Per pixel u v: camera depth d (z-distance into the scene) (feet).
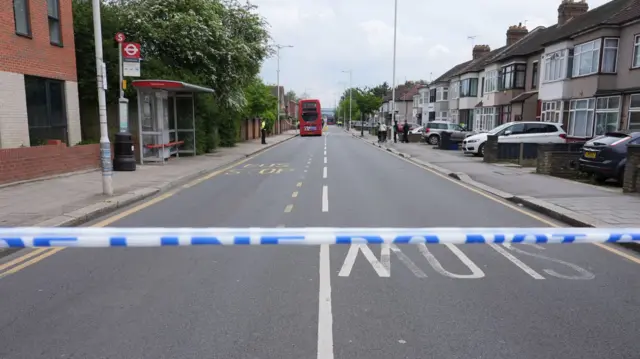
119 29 61.72
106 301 14.23
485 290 15.15
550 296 14.67
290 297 14.52
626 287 15.48
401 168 54.70
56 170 39.29
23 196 30.14
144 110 54.13
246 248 19.81
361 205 29.94
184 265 17.65
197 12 68.33
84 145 43.62
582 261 18.22
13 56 39.91
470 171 49.32
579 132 79.30
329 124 538.47
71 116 49.01
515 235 10.96
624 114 68.03
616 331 12.30
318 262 17.97
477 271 17.01
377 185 39.60
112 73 56.54
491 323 12.73
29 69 42.09
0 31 38.29
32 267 17.40
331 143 117.29
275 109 178.91
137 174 43.83
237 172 49.75
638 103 65.26
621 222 23.61
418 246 20.08
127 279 16.16
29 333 12.10
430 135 104.78
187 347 11.37
